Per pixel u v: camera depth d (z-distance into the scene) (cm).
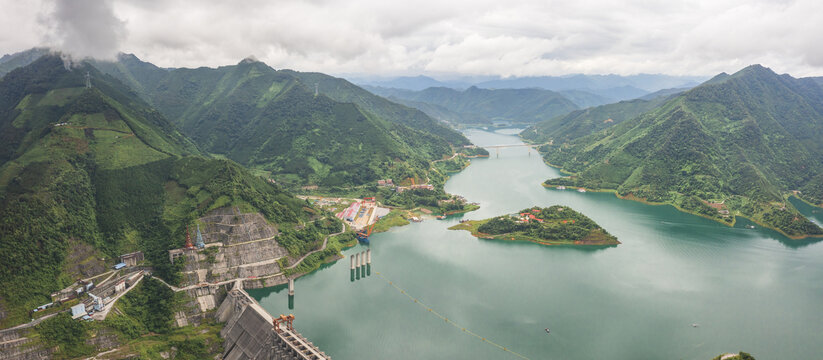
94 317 19388
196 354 19775
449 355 19162
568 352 19412
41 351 17875
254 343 19625
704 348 19725
